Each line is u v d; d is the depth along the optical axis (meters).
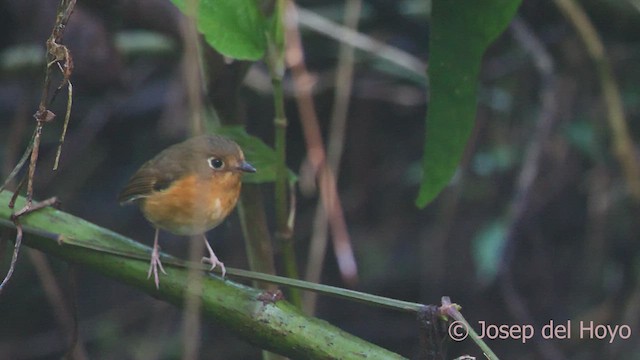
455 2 4.29
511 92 10.11
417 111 11.08
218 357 11.87
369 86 10.49
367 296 3.81
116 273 4.25
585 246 10.52
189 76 3.60
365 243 11.75
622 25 9.23
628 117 9.86
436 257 10.94
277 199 4.61
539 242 10.30
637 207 9.71
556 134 9.64
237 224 11.39
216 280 4.09
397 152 11.48
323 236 7.05
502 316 10.74
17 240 4.29
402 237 11.72
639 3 8.97
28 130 10.99
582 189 10.19
